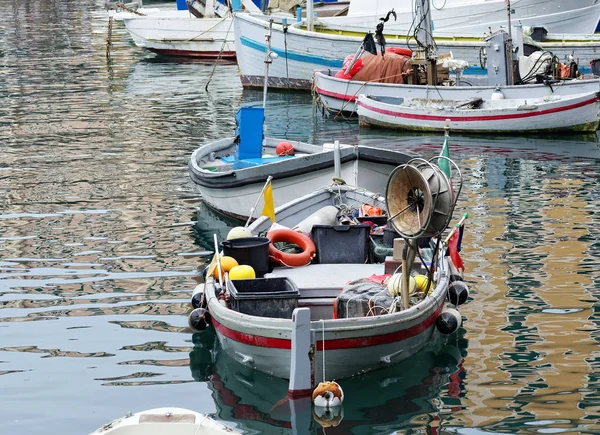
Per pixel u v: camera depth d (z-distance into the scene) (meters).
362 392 11.94
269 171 19.64
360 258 15.61
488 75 31.52
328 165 19.66
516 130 30.02
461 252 17.33
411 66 32.41
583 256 16.97
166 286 16.03
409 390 11.95
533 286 15.48
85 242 18.61
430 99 31.28
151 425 9.73
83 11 85.38
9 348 13.47
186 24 52.56
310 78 39.91
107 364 12.93
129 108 36.50
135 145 28.91
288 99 38.75
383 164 19.84
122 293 15.70
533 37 39.97
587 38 39.81
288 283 12.95
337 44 38.62
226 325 12.41
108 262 17.34
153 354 13.29
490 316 14.29
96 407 11.66
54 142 29.62
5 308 15.02
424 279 13.47
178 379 12.47
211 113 35.06
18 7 91.38
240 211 20.34
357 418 11.26
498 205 20.83
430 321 12.95
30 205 21.58
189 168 21.78
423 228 11.79
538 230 18.70
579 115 29.72
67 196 22.42
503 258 16.94
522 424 10.95
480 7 42.94
